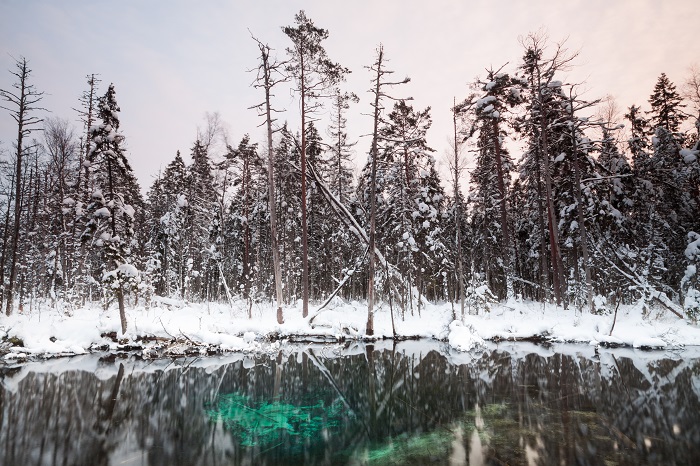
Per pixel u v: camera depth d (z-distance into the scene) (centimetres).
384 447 793
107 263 1984
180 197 3083
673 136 2703
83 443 839
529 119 2472
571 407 1027
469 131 2359
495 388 1242
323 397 1203
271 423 965
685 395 1109
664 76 2830
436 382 1360
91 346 1906
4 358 1717
